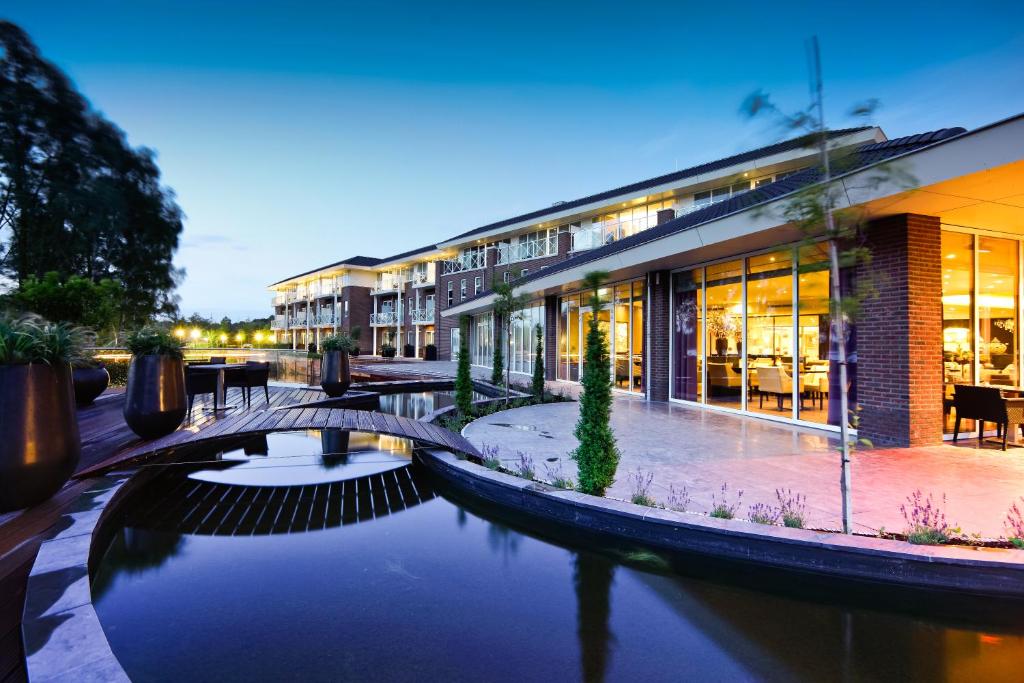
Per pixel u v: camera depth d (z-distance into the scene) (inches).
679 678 86.8
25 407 139.6
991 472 201.2
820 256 275.6
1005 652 95.6
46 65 824.9
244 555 141.7
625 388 523.2
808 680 86.2
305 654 93.2
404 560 139.2
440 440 229.3
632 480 190.9
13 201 813.2
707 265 401.7
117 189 940.6
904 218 246.1
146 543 149.6
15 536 126.9
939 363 252.2
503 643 98.0
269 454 269.1
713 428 309.1
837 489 179.0
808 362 310.0
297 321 2320.4
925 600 115.1
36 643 79.9
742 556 134.3
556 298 678.5
